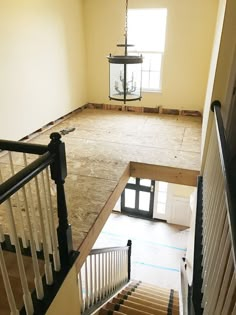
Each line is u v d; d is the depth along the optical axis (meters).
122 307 3.28
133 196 7.11
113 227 6.81
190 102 5.65
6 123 3.81
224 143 2.02
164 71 5.55
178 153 4.14
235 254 1.03
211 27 4.95
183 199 6.51
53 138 1.60
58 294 1.82
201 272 2.22
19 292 1.77
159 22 5.25
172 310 3.42
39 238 2.16
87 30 5.62
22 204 2.73
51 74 4.72
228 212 1.30
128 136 4.73
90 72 5.99
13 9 3.65
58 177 1.73
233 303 1.32
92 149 4.24
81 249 2.33
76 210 2.82
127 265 4.80
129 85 3.33
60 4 4.68
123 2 5.20
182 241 6.32
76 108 5.83
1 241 2.19
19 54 3.88
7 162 3.70
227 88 2.93
